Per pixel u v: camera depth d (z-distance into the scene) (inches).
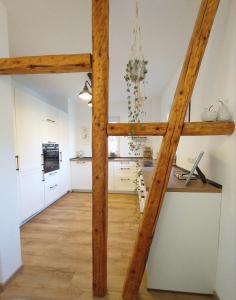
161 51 93.7
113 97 177.5
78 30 76.7
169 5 63.8
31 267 74.0
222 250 56.7
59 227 108.9
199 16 50.9
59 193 161.2
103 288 60.7
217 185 59.7
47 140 139.9
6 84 64.8
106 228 60.3
